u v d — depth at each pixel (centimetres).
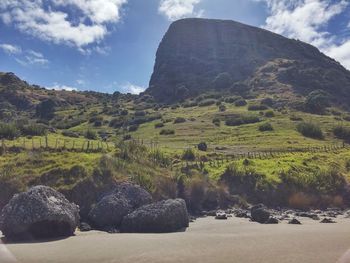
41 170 3872
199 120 12031
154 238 2695
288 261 2038
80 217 3316
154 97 18588
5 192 3562
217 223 3378
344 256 2142
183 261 2058
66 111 16650
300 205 4556
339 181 5047
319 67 19025
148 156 4925
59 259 2111
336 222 3497
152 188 3938
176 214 3072
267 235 2788
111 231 2994
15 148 4578
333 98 16188
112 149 4834
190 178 4362
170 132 10362
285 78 17625
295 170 5256
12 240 2642
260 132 9738
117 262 2052
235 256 2153
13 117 16150
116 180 3816
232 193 4528
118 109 15662
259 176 4812
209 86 18275
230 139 9019
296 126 10138
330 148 7512
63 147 4753
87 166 3934
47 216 2691
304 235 2780
